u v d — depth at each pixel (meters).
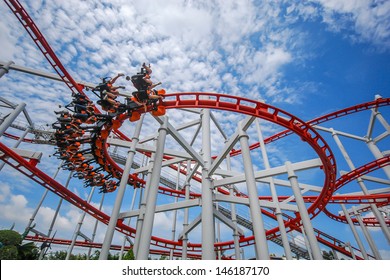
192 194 26.48
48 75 17.44
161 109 12.66
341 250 28.14
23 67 16.73
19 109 15.68
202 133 18.73
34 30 15.19
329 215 25.73
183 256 18.64
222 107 13.82
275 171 16.59
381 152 22.53
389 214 26.20
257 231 11.23
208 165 16.58
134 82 11.47
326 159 15.02
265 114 13.70
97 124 14.41
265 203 18.78
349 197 21.47
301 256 28.36
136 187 23.84
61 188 18.17
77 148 15.84
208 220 13.97
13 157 15.79
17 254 16.06
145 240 11.33
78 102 13.69
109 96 11.76
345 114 23.59
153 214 12.14
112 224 14.04
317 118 24.50
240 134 13.85
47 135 27.66
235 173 18.06
